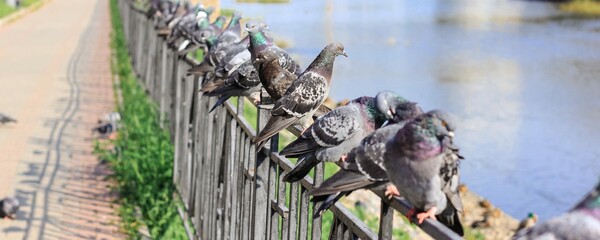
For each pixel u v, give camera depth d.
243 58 7.54
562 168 19.45
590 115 25.30
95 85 19.91
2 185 10.50
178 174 10.34
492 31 46.69
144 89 17.44
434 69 34.50
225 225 7.33
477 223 14.40
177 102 10.50
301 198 5.12
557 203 17.00
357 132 4.44
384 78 32.38
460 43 42.44
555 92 29.12
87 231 8.79
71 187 10.45
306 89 5.53
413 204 3.60
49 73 22.38
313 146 4.56
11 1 47.97
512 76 32.53
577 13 53.50
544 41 42.03
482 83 31.16
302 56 38.22
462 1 66.94
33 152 12.41
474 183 18.16
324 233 8.71
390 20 54.97
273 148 5.80
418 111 3.97
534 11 56.19
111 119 13.73
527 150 21.00
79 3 58.19
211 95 6.89
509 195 17.34
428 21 53.53
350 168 3.81
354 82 31.59
